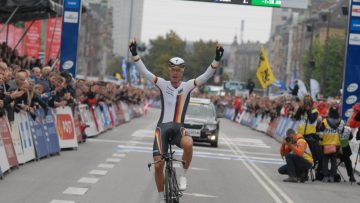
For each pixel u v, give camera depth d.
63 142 29.84
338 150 25.34
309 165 24.23
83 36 159.00
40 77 28.22
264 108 63.41
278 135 50.03
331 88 96.75
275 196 19.77
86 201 16.56
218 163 28.91
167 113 14.77
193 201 17.62
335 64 97.25
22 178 20.16
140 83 126.75
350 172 25.55
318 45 104.94
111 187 19.28
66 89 30.88
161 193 14.86
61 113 29.81
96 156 28.14
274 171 27.36
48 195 17.20
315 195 20.88
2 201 16.06
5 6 33.97
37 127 25.41
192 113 38.75
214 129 37.94
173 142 14.80
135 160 27.39
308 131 25.00
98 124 42.28
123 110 61.16
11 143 21.84
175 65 14.64
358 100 35.38
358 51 35.41
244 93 117.75
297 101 43.47
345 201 20.05
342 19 134.12
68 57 39.38
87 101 39.91
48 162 24.73
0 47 36.38
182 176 14.74
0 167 19.88
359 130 25.62
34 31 49.53
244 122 79.06
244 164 29.41
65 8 39.25
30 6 34.47
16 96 21.25
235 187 21.17
